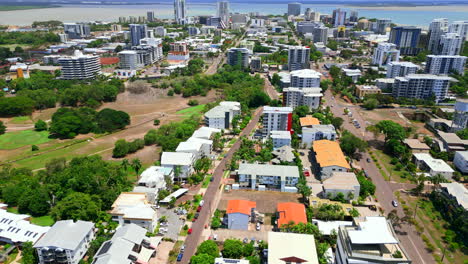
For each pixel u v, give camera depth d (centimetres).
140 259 16425
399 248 13825
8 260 17225
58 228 17188
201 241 18488
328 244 17450
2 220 19162
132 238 16950
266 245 17625
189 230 19188
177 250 17775
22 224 18838
